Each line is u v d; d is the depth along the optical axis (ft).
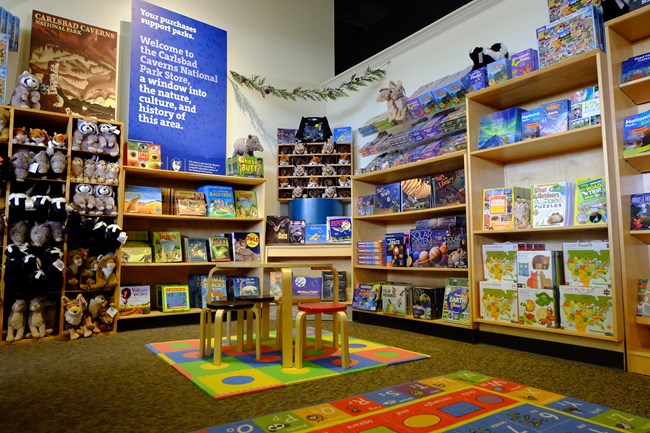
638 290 8.15
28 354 9.22
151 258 13.00
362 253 13.94
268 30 17.33
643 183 8.68
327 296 14.53
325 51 18.66
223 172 15.29
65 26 12.64
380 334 11.61
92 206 11.66
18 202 10.35
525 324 9.27
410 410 5.74
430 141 12.78
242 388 6.67
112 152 12.19
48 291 10.91
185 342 10.34
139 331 12.07
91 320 11.39
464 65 12.91
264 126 16.74
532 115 9.70
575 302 8.45
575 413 5.61
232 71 16.08
